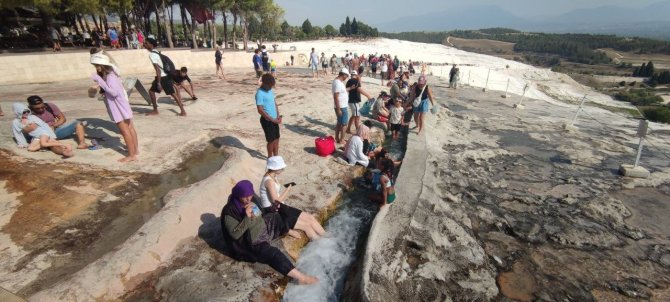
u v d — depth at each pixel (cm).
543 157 860
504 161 820
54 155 623
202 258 419
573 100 3634
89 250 414
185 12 3553
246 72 2188
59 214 473
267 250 401
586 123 1292
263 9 4156
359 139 723
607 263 459
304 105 1229
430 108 1247
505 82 4178
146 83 1506
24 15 2427
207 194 523
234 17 3834
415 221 518
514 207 599
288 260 402
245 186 405
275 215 451
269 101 629
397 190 612
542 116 1374
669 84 7300
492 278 422
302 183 636
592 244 499
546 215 575
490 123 1188
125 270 372
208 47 3591
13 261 385
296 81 1856
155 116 933
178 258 415
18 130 618
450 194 631
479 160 816
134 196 537
